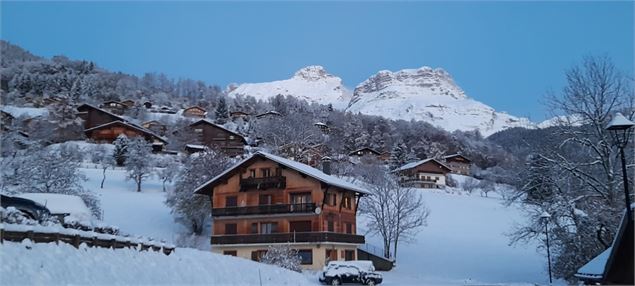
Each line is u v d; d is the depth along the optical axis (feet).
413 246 191.21
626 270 42.04
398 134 509.76
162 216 197.88
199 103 587.68
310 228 152.87
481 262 169.17
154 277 60.13
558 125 108.58
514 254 179.63
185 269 67.77
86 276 50.14
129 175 236.63
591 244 102.37
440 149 484.33
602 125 102.17
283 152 291.17
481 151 523.70
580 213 104.73
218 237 158.30
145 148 284.00
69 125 354.95
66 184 175.01
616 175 101.09
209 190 167.63
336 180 166.50
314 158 292.20
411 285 119.44
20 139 197.77
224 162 199.11
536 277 142.41
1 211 54.08
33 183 168.76
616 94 102.89
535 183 112.47
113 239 60.29
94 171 266.36
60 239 52.34
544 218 107.34
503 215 254.88
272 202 158.92
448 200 283.18
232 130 396.57
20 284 42.22
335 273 113.60
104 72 629.10
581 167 106.73
